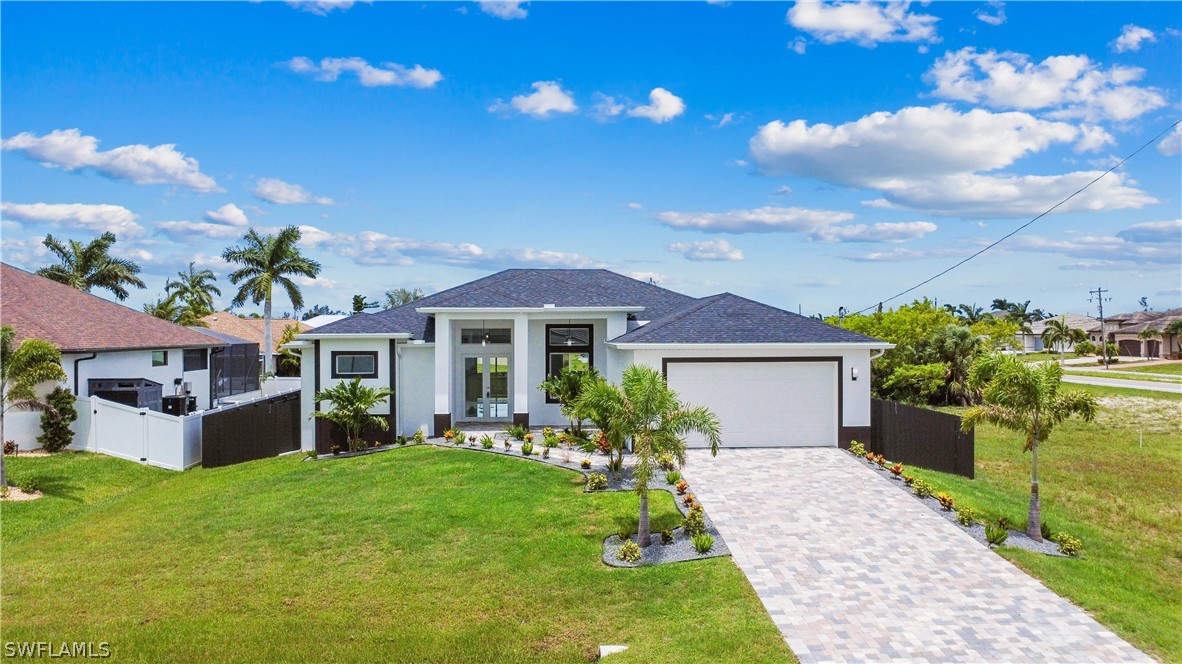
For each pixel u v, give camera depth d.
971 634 10.13
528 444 20.84
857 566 12.52
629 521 14.73
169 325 34.03
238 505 17.36
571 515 15.17
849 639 9.93
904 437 21.55
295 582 12.52
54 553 14.47
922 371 41.59
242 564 13.40
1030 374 14.42
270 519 15.93
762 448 21.23
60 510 18.53
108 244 50.81
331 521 15.52
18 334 24.84
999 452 28.30
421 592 11.97
